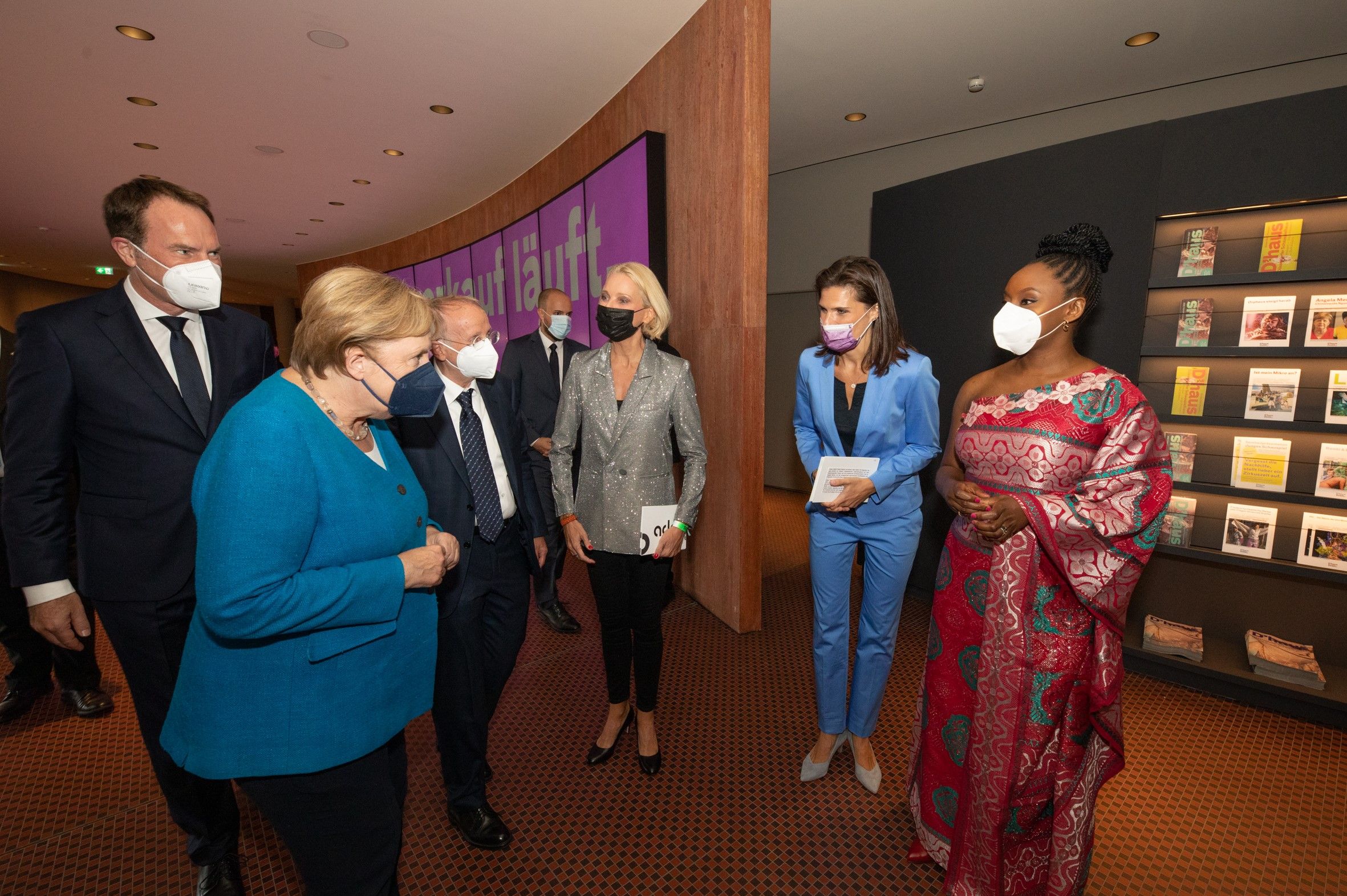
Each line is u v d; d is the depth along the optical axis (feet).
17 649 7.89
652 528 5.88
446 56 11.53
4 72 12.05
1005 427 4.38
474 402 5.33
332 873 3.38
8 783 6.66
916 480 5.78
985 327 9.82
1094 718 4.25
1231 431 8.09
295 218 24.76
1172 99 13.67
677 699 8.04
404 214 24.26
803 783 6.43
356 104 13.67
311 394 3.18
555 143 16.19
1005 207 9.37
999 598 4.29
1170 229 8.16
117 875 5.43
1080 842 4.30
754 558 9.82
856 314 5.41
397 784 3.99
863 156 18.17
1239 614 8.60
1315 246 7.23
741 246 9.02
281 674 3.00
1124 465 4.02
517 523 5.68
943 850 5.03
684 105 10.32
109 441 4.34
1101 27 10.98
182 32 10.63
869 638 5.97
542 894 5.11
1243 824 5.83
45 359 4.15
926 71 12.78
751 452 9.51
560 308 10.12
